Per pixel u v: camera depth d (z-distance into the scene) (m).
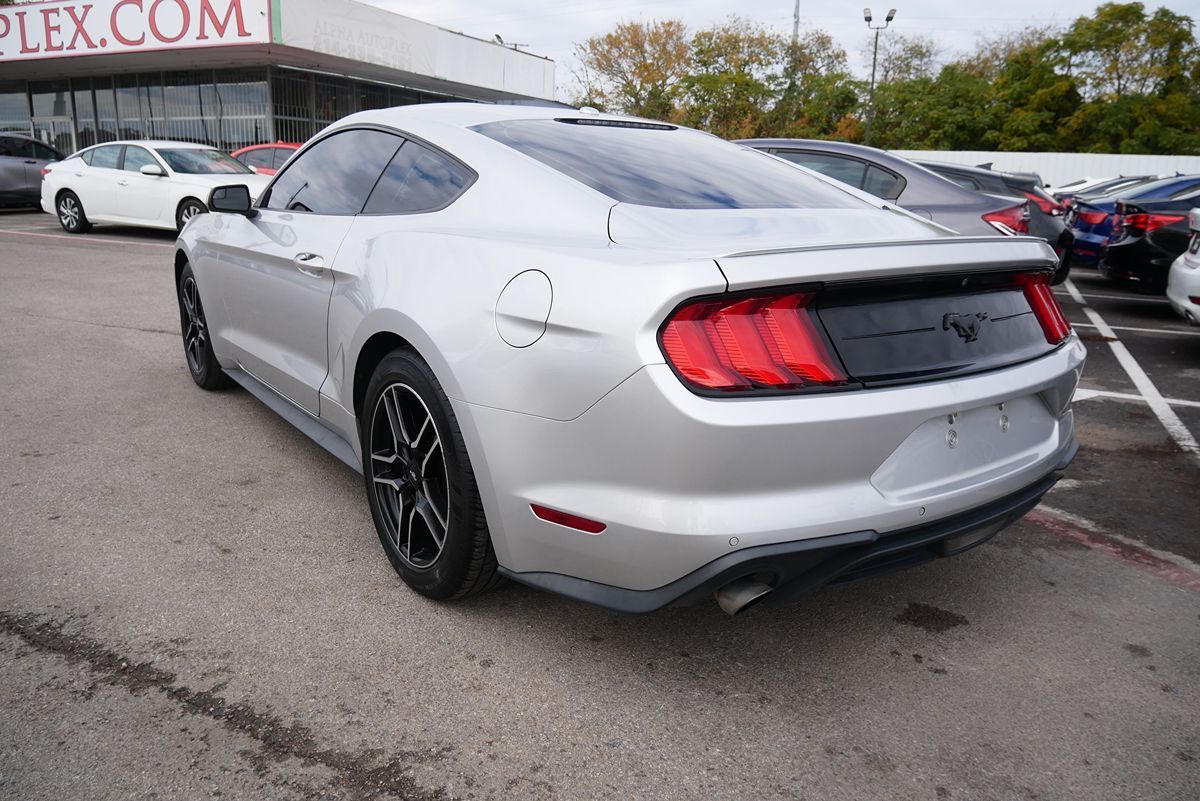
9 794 1.61
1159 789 1.76
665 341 1.71
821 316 1.80
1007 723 1.96
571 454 1.86
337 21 20.09
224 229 3.66
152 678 1.99
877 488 1.85
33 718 1.83
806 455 1.74
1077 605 2.54
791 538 1.75
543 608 2.38
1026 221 6.09
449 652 2.15
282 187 3.38
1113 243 8.27
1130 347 6.61
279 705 1.92
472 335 2.03
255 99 21.91
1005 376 2.05
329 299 2.71
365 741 1.81
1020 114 47.91
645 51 50.22
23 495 3.03
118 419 3.91
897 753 1.85
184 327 4.41
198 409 4.09
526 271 1.97
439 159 2.59
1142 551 2.94
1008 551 2.92
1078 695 2.08
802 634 2.32
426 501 2.34
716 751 1.83
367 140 2.95
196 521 2.87
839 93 51.38
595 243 1.99
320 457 3.51
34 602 2.31
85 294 7.34
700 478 1.71
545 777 1.73
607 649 2.20
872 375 1.83
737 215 2.23
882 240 2.08
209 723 1.84
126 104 23.88
